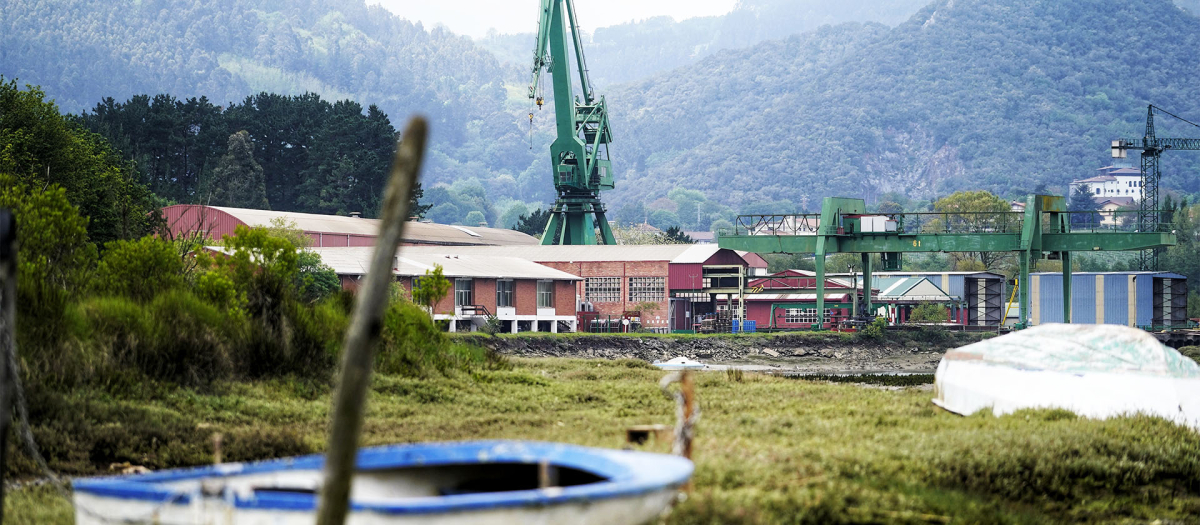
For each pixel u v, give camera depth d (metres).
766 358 76.88
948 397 26.02
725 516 11.30
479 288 75.06
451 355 31.80
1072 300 101.06
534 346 71.00
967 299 102.00
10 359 8.97
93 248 31.25
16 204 26.56
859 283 106.06
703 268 92.12
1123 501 16.16
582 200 99.38
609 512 9.54
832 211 80.44
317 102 143.75
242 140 127.88
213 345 23.95
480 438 18.67
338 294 32.47
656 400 26.59
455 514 8.87
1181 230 152.12
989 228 140.62
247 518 8.95
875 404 26.53
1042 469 16.48
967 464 16.11
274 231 74.31
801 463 14.91
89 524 9.46
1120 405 22.41
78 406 18.83
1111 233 75.94
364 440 18.23
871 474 15.06
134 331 23.03
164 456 16.47
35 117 52.53
